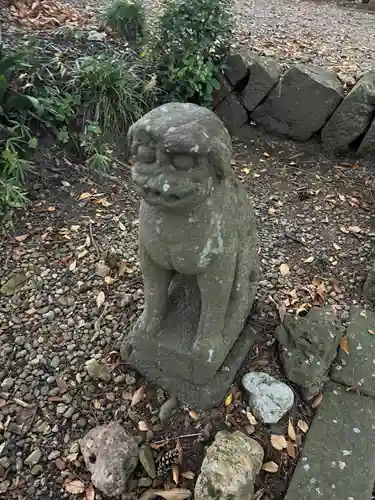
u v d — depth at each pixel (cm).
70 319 267
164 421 223
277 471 212
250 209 215
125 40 433
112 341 255
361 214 347
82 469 214
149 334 221
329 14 549
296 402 232
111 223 327
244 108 412
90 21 456
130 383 237
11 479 214
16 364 250
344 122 386
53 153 362
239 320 228
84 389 238
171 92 398
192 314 227
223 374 228
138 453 212
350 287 292
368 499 204
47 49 396
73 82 365
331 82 389
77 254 303
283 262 305
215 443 206
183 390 227
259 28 486
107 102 366
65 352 253
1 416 231
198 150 158
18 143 342
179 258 186
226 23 397
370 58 439
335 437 222
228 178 190
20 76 355
